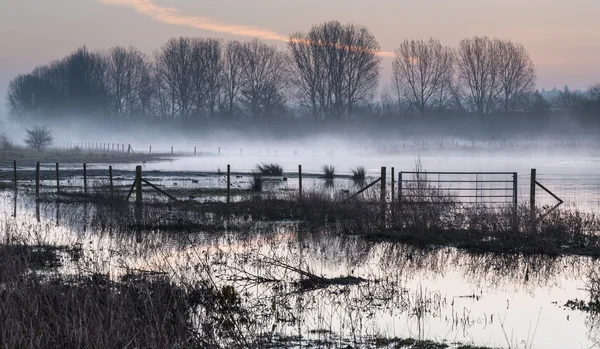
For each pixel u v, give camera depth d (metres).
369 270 38.75
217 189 87.81
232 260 40.50
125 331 22.14
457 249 45.59
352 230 52.16
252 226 54.62
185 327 23.19
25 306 23.12
